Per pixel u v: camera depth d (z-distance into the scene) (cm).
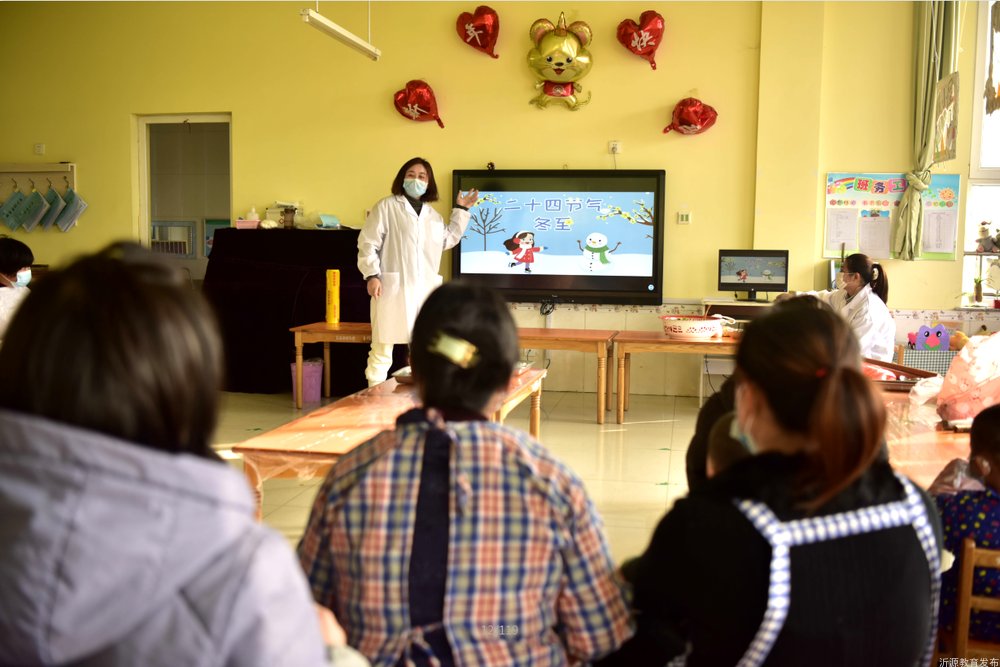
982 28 616
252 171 714
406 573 110
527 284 678
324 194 705
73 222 746
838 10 631
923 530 108
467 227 682
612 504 364
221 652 65
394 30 684
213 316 76
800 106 631
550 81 656
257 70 707
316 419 278
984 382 247
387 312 554
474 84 677
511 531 111
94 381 66
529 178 670
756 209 641
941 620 180
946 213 628
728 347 516
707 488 109
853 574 103
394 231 551
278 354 650
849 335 106
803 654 103
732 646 105
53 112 745
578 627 118
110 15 728
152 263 74
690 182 655
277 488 385
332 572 122
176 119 736
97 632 61
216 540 65
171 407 69
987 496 178
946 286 632
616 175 658
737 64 643
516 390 339
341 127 698
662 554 110
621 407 540
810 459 102
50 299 69
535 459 114
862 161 635
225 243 678
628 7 652
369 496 112
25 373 67
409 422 115
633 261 662
